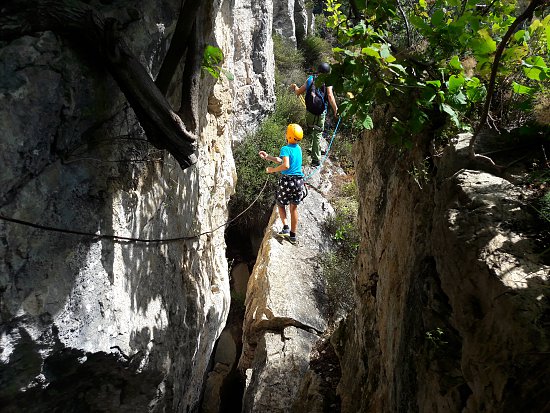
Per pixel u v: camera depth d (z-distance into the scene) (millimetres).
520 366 1674
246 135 10109
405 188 3488
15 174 2084
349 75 2857
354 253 8359
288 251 7887
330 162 10914
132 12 2775
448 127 3010
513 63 2660
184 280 4387
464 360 1972
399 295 3242
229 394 7062
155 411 3854
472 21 2803
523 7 3342
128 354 3068
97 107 2561
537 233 2100
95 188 2678
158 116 2561
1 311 2111
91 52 2410
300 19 14922
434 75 3045
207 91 4750
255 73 10391
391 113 3748
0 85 1983
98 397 3180
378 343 4016
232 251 9664
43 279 2305
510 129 2834
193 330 4582
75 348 2564
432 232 2525
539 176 2369
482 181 2426
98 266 2748
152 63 3129
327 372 5770
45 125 2217
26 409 2617
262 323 6734
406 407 2641
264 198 9438
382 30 3215
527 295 1795
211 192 5414
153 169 3457
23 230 2168
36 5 2074
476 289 2020
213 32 4652
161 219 3697
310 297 7199
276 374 5949
